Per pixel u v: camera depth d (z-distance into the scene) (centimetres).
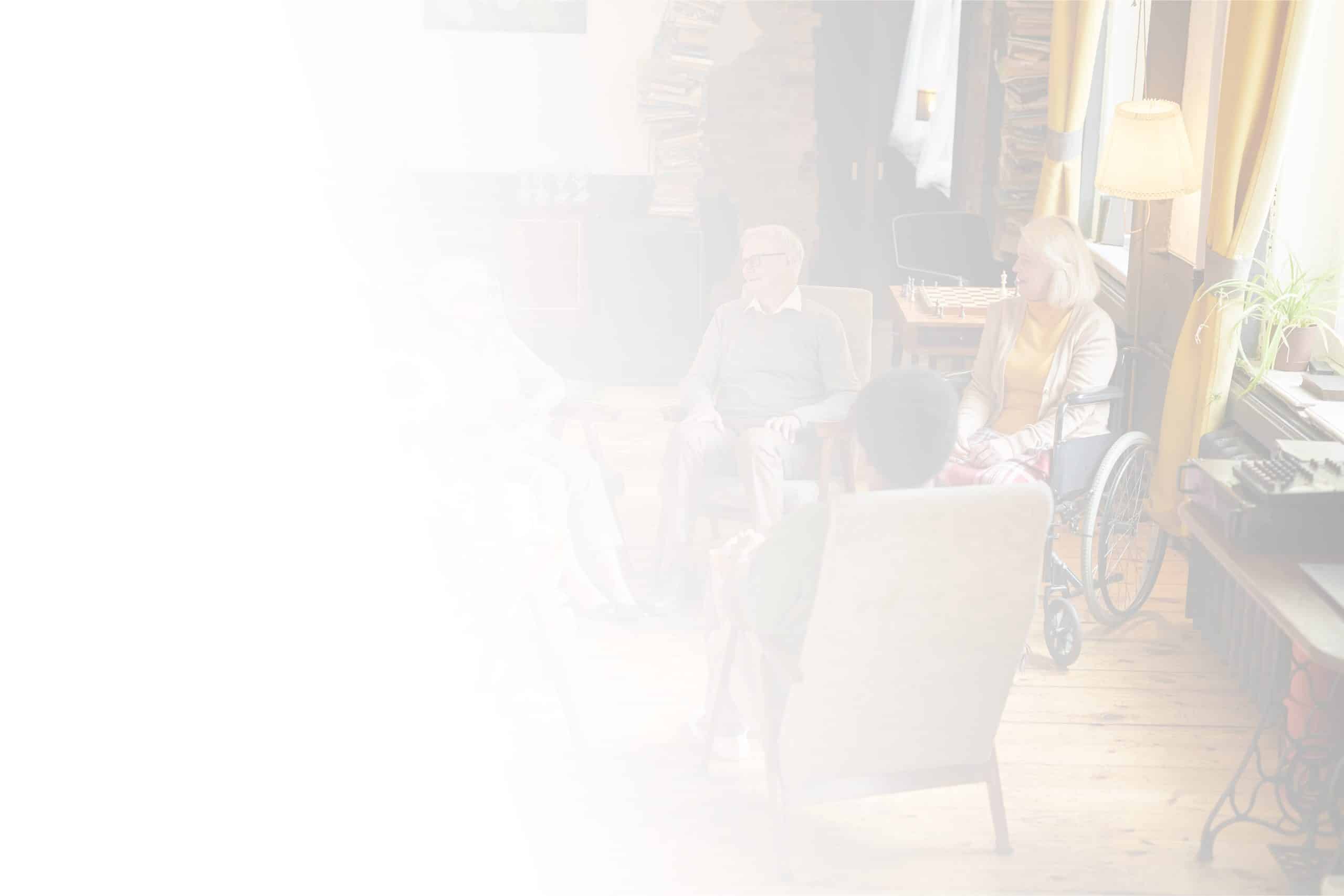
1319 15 372
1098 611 370
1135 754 309
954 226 591
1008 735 318
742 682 275
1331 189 377
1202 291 369
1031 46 583
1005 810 286
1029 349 381
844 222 695
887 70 673
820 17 668
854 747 256
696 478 374
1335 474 268
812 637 241
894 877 262
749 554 283
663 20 620
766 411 389
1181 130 402
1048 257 370
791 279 386
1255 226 353
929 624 245
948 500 234
